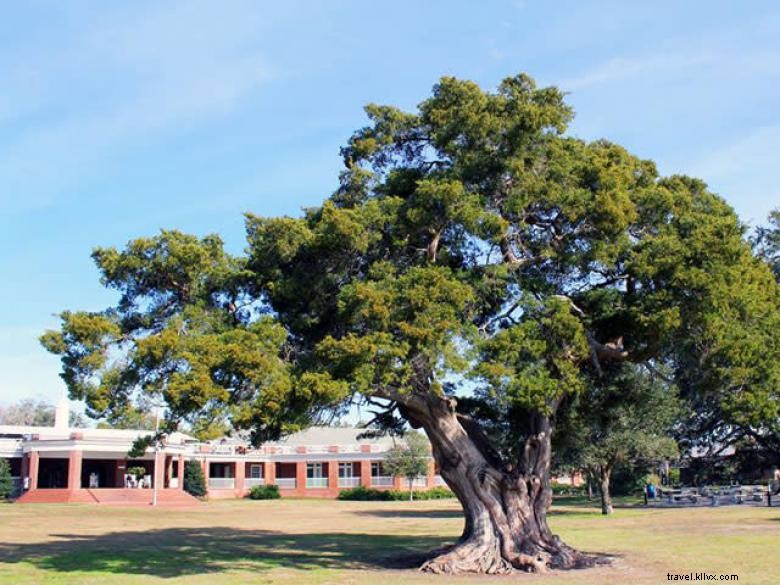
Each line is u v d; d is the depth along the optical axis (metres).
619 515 41.03
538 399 17.47
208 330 18.44
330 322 19.73
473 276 18.95
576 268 20.42
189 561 22.36
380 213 18.69
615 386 23.98
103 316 18.92
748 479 58.94
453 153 19.98
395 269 18.67
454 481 21.12
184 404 16.09
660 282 18.33
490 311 20.45
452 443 21.05
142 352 16.39
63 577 18.70
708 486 58.25
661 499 54.84
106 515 44.78
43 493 58.88
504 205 19.27
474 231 18.28
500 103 19.56
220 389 16.20
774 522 32.12
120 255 18.83
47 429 70.25
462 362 16.83
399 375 17.44
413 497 72.31
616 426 34.19
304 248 18.94
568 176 19.39
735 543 24.42
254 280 19.67
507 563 19.81
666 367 22.23
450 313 16.95
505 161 19.02
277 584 17.45
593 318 20.59
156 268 18.81
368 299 16.72
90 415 17.53
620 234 19.27
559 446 26.84
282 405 16.61
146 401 17.83
